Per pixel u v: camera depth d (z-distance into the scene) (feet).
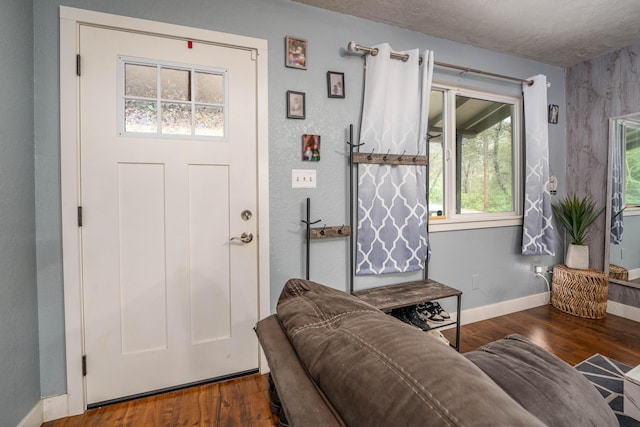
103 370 5.34
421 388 1.40
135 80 5.39
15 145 4.37
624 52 8.65
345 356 1.78
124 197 5.36
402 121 7.30
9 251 4.25
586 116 9.60
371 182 7.04
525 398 1.90
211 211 5.91
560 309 9.46
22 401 4.52
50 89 4.90
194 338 5.88
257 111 6.15
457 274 8.54
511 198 9.66
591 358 6.68
